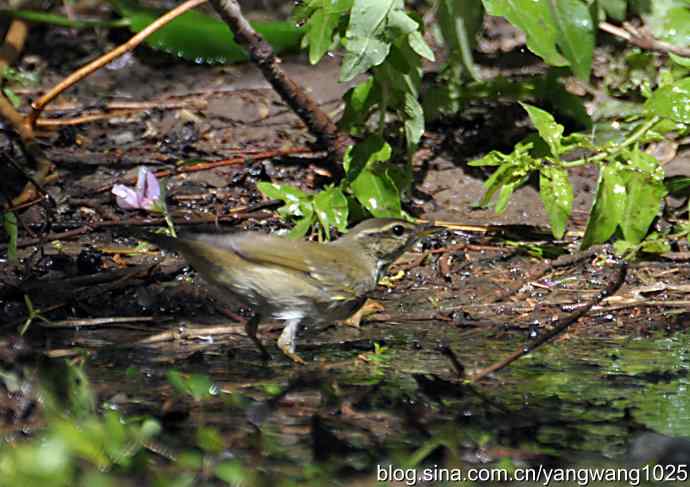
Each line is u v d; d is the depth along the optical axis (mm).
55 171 14070
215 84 16391
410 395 9555
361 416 9141
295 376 10039
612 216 12055
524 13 11539
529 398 9516
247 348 10867
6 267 12266
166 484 7715
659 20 13867
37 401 9172
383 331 11281
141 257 12695
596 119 14523
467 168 14344
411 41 11578
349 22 11383
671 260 12633
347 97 12742
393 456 8391
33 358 10188
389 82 12516
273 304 10531
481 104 14883
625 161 12781
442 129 14898
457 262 12688
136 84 16406
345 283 10789
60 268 12328
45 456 7656
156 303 11758
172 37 16562
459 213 13594
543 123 12477
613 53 14977
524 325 11320
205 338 11078
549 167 12328
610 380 9930
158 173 14188
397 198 12594
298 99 13422
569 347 10789
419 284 12328
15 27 16219
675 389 9711
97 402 9281
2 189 13734
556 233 12141
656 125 12555
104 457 8062
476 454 8484
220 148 14805
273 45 16328
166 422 8945
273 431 8820
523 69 15156
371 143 12695
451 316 11570
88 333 11055
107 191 13852
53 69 16750
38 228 13203
